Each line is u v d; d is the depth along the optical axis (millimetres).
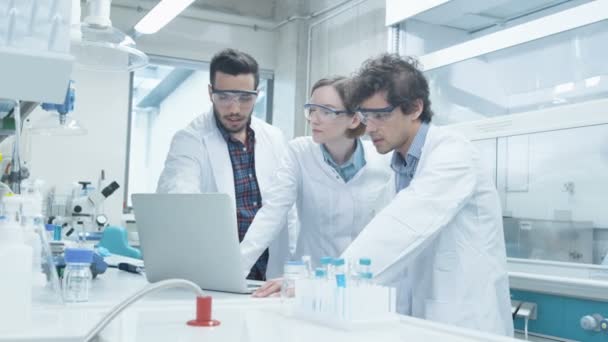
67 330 879
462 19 2990
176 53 5484
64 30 877
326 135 2076
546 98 2434
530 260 2369
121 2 5223
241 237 2357
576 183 2301
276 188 2199
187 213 1574
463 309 1551
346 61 4980
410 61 1674
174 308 1192
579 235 2289
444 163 1528
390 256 1413
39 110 3918
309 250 2291
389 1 2969
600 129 2209
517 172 2520
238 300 1319
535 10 2873
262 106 6043
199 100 7418
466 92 2725
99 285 1617
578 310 2113
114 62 2383
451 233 1592
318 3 5246
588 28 2225
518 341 959
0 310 853
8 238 874
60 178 4918
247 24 5746
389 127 1615
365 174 2238
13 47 845
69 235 3938
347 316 1054
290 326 1058
